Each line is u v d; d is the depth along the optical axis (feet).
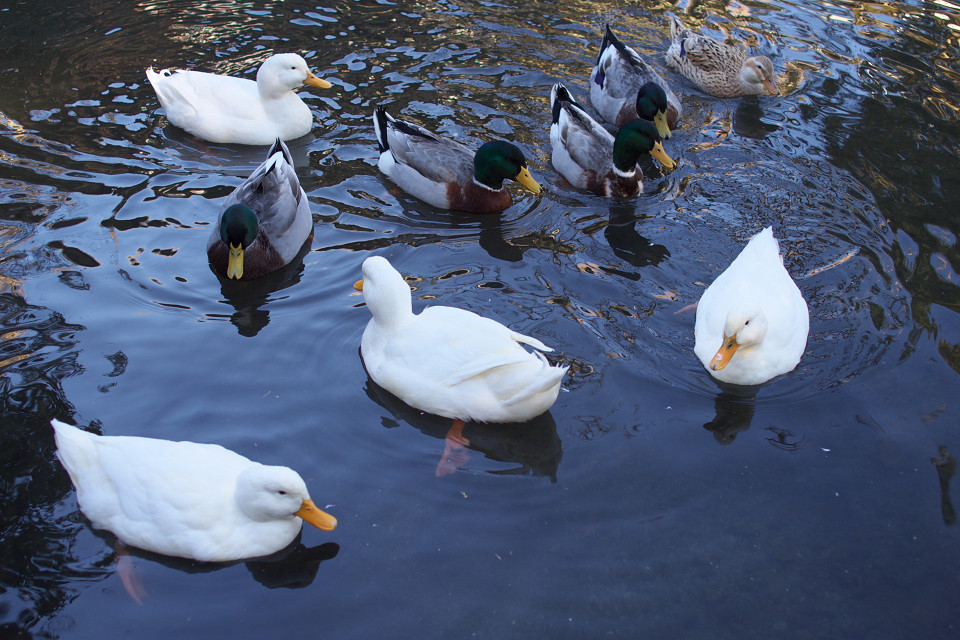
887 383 8.49
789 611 7.30
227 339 8.76
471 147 10.74
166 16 12.64
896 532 7.66
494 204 10.16
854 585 7.41
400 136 10.32
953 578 7.45
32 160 10.32
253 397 8.34
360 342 8.80
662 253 9.64
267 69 10.62
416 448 8.08
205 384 8.41
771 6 13.38
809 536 7.64
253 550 7.49
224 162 10.54
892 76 11.89
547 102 11.48
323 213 10.06
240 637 7.14
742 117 11.36
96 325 8.79
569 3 13.34
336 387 8.45
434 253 9.64
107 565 7.43
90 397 8.25
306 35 12.38
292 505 7.43
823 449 8.10
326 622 7.22
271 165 9.66
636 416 8.30
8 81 11.37
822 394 8.44
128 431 8.06
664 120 10.79
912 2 13.44
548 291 9.24
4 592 7.28
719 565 7.49
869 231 9.77
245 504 7.44
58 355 8.54
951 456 8.04
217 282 9.29
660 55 12.40
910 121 11.16
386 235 9.84
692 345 8.81
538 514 7.72
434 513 7.72
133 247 9.51
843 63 12.16
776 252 8.95
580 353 8.71
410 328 8.36
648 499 7.81
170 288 9.18
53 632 7.14
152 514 7.43
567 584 7.39
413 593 7.34
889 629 7.23
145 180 10.21
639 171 10.40
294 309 9.06
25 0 12.83
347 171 10.57
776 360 8.50
